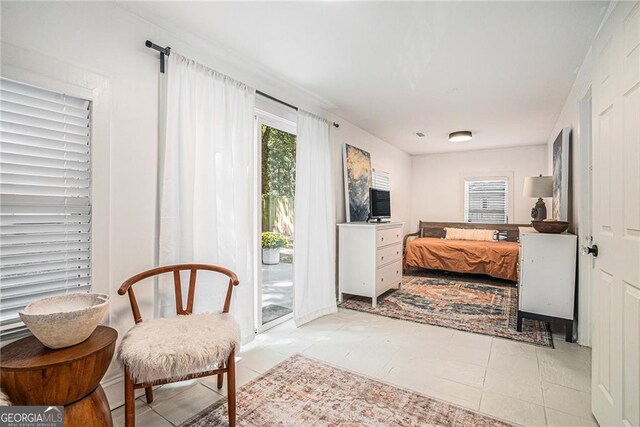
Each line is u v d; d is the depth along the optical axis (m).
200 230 2.15
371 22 1.95
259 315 2.85
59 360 1.19
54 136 1.57
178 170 2.04
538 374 2.13
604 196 1.55
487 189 5.98
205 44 2.19
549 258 2.76
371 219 4.10
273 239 3.11
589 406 1.78
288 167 3.27
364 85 2.94
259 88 2.74
